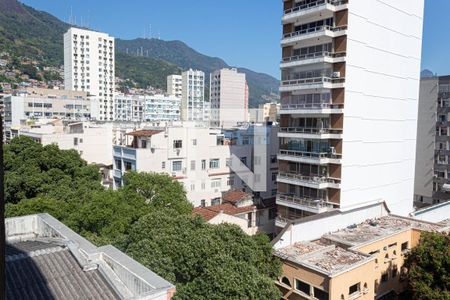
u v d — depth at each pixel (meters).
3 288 5.72
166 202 28.75
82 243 12.80
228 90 158.62
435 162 53.75
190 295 15.95
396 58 36.22
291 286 23.06
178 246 17.72
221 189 43.84
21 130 60.16
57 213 24.16
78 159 36.91
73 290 10.14
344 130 31.59
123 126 58.97
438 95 52.91
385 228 30.89
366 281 22.83
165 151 39.22
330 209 32.38
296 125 35.41
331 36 31.41
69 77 145.25
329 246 25.50
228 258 17.08
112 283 10.46
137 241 19.53
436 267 22.58
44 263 11.44
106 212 23.42
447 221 36.94
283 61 35.84
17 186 29.73
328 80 31.73
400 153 38.56
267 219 38.88
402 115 38.16
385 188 36.97
